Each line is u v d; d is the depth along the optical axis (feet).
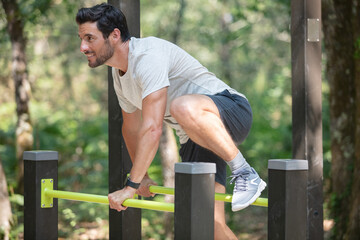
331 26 23.08
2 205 21.80
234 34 37.27
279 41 43.62
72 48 42.78
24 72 29.53
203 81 12.16
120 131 13.48
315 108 11.32
